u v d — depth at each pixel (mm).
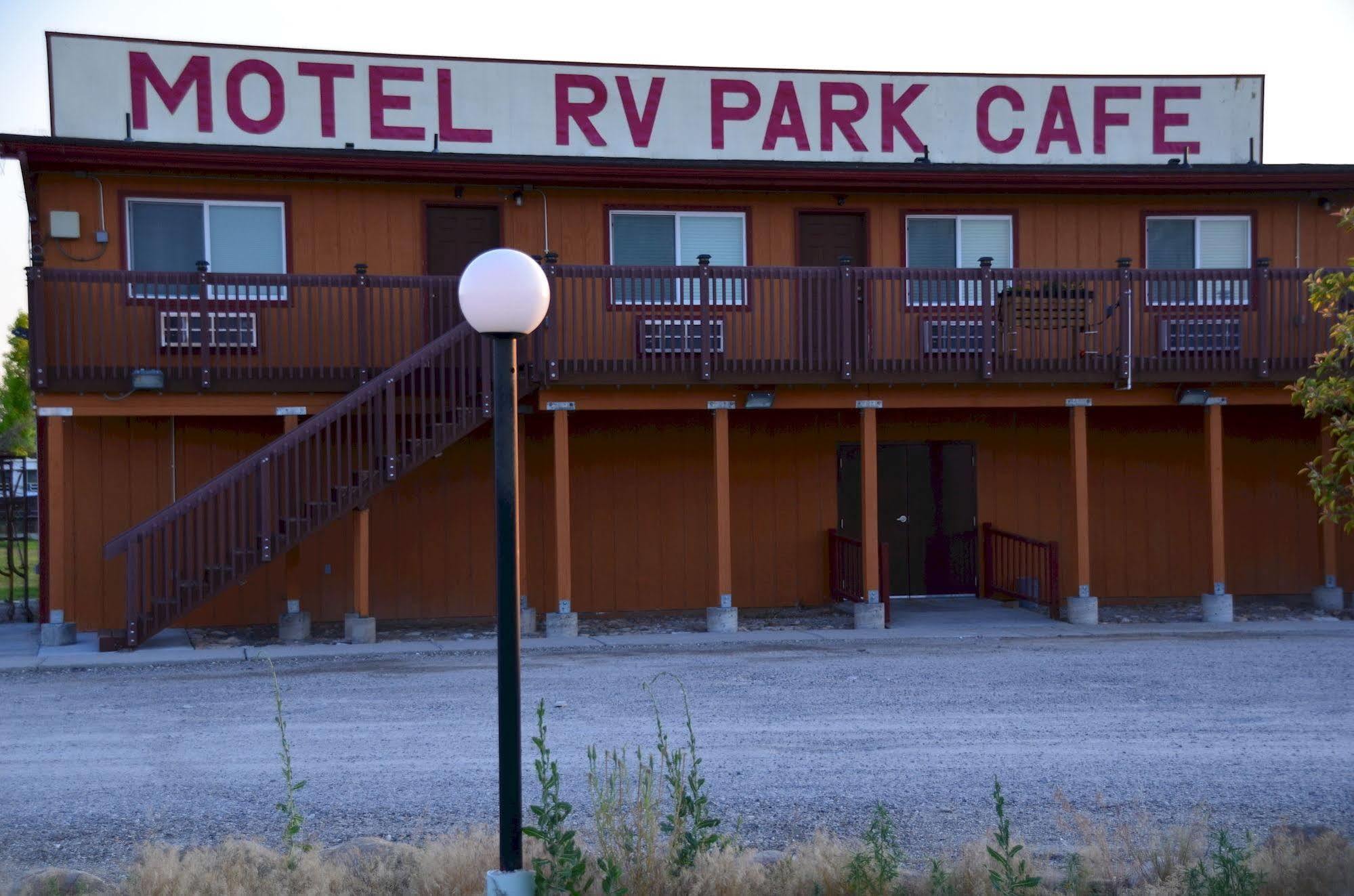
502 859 5578
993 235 18297
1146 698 11070
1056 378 16328
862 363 15984
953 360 16266
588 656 13875
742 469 18156
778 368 15805
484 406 14852
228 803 7805
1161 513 18906
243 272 16375
